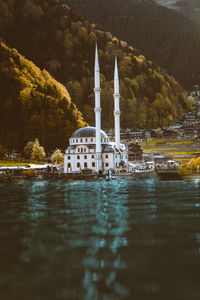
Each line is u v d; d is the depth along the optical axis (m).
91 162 179.75
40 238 40.72
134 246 36.94
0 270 30.80
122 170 163.38
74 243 38.44
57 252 35.34
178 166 192.12
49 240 39.78
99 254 34.56
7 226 47.34
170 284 27.53
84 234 42.38
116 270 30.44
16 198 79.12
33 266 31.58
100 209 61.03
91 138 184.00
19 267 31.39
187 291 26.33
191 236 40.38
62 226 47.03
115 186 110.56
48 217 53.81
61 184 124.38
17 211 59.78
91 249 36.19
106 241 39.03
